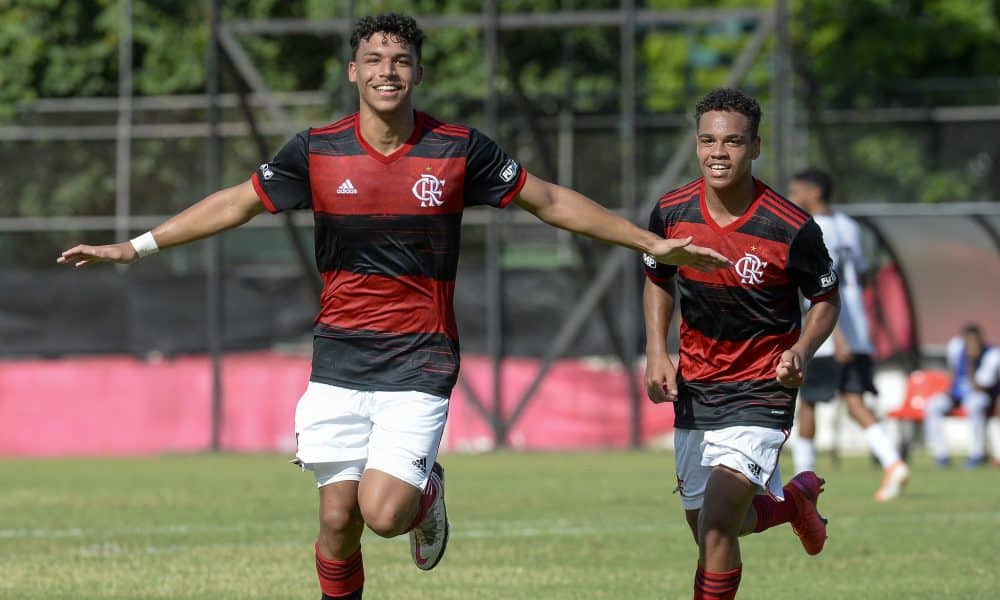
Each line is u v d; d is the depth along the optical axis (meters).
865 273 43.50
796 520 23.53
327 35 88.62
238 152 71.69
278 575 27.48
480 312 69.81
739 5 105.25
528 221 71.62
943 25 97.00
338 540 20.16
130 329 70.12
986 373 61.09
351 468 20.19
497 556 30.42
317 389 20.17
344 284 20.05
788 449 69.62
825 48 97.75
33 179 71.62
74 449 69.25
